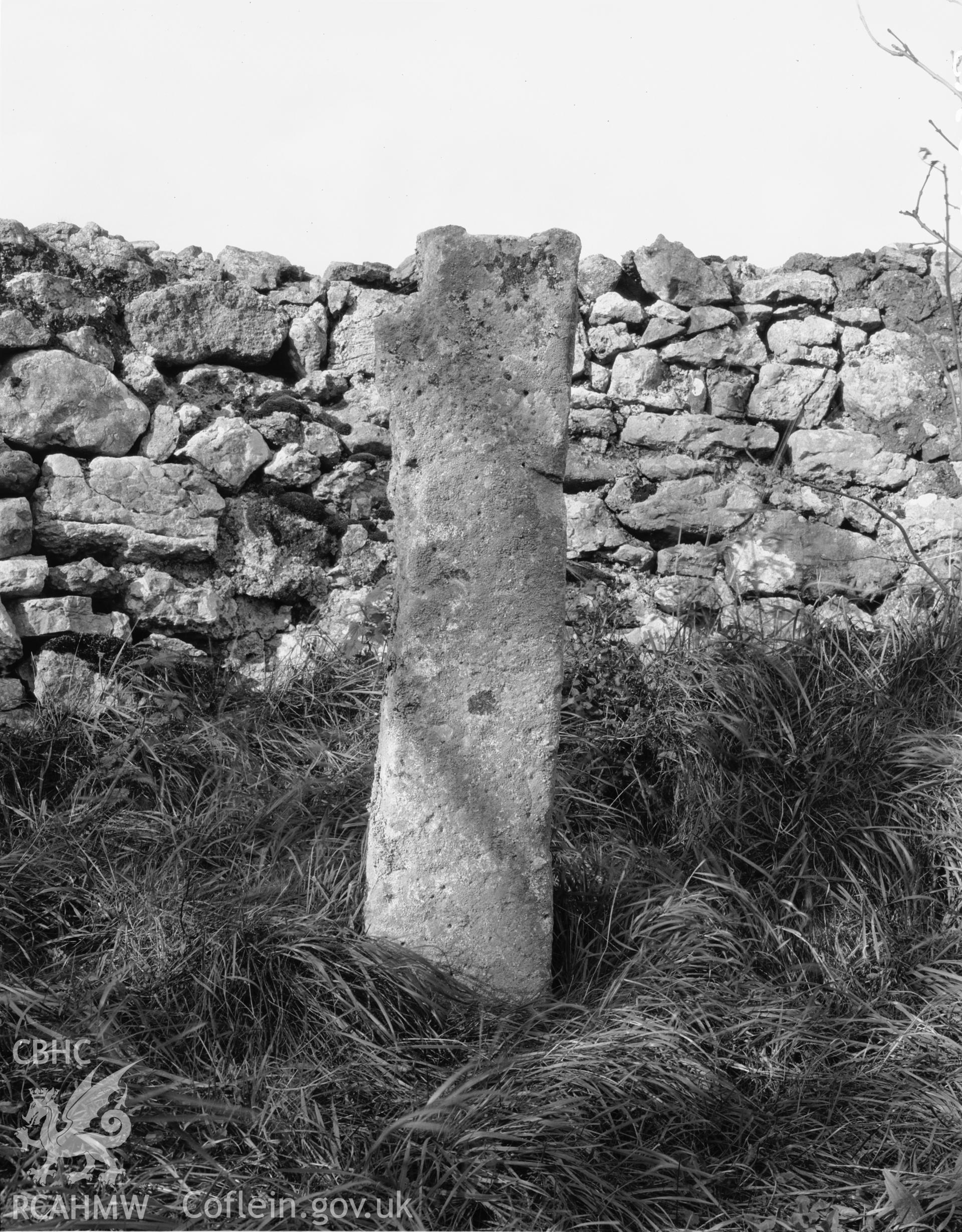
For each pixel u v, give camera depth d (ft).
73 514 13.44
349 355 15.42
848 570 15.42
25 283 13.70
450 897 9.29
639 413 15.72
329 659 14.11
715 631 14.21
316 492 14.78
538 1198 7.34
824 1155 8.01
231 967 8.72
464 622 9.27
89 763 12.40
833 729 12.15
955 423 16.10
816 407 15.99
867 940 10.41
